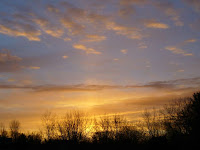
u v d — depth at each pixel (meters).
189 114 49.59
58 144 50.97
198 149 44.62
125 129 54.94
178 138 48.91
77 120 51.88
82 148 49.91
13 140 61.16
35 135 56.72
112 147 51.81
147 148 51.81
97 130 53.78
